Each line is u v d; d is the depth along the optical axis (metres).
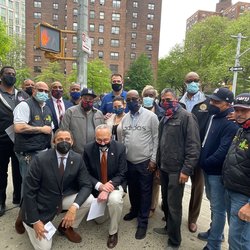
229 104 2.79
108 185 3.22
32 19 52.09
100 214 3.24
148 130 3.38
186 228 3.59
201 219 3.88
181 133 2.88
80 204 2.98
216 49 36.59
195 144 2.82
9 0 76.62
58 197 2.94
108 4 50.75
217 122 2.85
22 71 43.44
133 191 3.63
